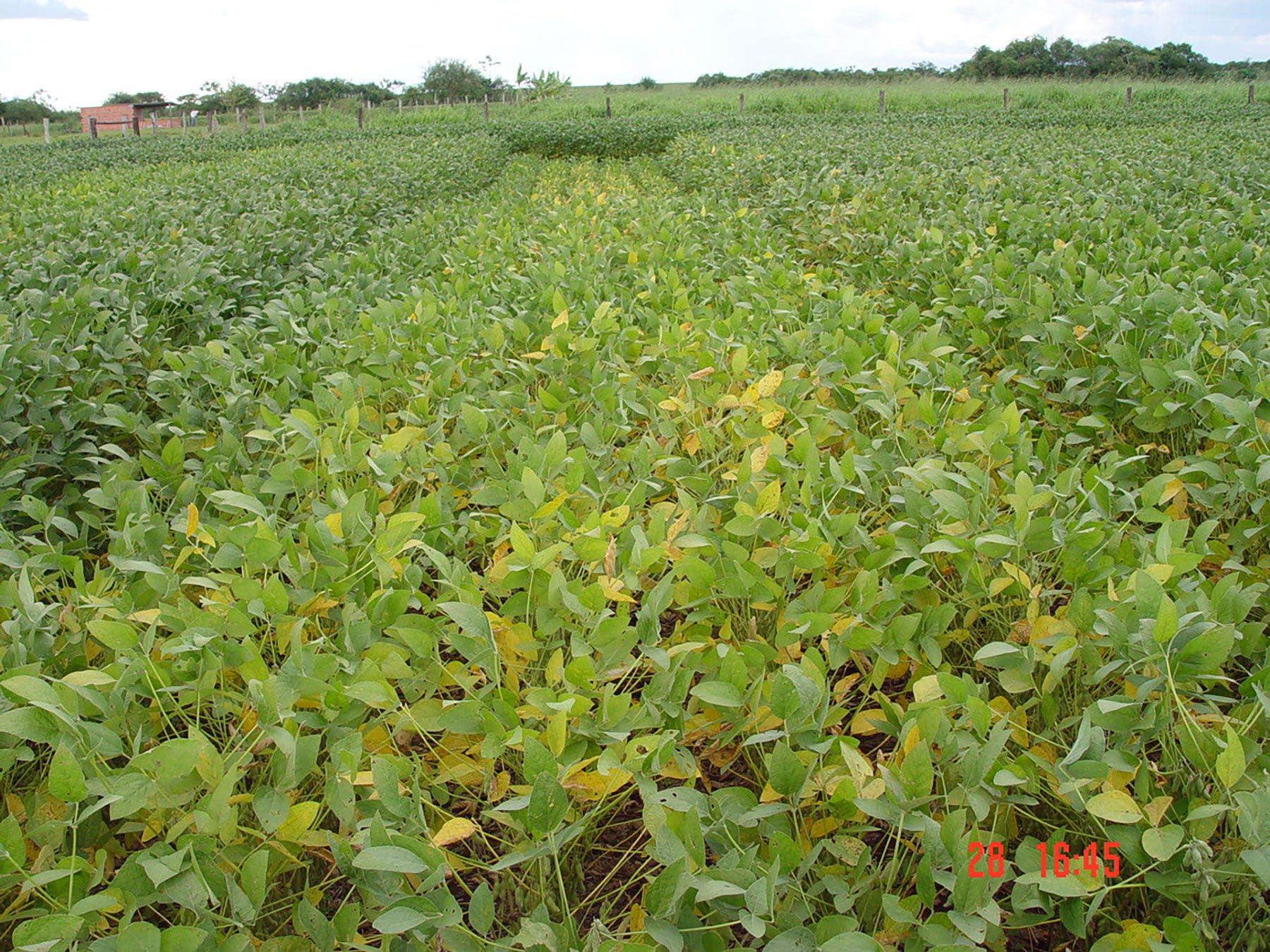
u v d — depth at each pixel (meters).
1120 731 1.61
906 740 1.56
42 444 3.33
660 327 3.91
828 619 1.84
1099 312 3.47
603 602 1.80
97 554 3.13
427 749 1.97
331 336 3.89
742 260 5.55
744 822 1.53
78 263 5.12
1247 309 3.72
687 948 1.41
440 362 3.30
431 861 1.35
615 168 21.09
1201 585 1.95
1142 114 22.92
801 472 2.53
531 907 1.76
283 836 1.46
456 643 1.83
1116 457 2.64
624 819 2.09
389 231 7.48
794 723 1.60
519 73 38.06
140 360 3.99
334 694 1.62
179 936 1.23
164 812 1.59
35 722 1.44
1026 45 48.91
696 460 3.07
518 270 5.65
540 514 2.16
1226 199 7.06
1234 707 1.87
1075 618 1.83
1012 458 2.63
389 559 2.00
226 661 1.73
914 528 2.22
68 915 1.21
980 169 8.95
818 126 21.94
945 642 2.21
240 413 3.04
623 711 1.66
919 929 1.35
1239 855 1.33
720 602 2.36
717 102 34.09
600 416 2.93
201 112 52.38
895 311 4.96
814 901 1.58
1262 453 2.61
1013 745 1.83
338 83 62.78
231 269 5.32
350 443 2.62
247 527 2.09
